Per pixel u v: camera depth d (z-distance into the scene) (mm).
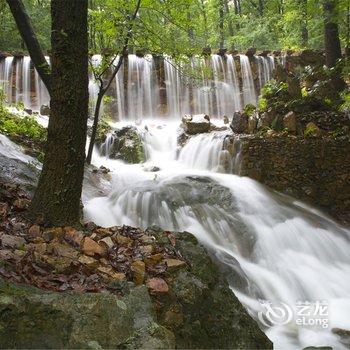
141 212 7223
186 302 3844
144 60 14227
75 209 4566
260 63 15625
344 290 6488
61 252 3869
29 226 4324
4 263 3393
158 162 10320
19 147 7688
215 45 26938
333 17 11594
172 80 14414
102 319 2906
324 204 9156
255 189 8656
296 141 9211
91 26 8984
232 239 7020
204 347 3725
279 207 8297
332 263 7359
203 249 4691
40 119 10961
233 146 9414
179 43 8625
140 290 3418
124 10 8297
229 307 4207
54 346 2713
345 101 10578
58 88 4332
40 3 16438
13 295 2838
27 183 6117
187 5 8367
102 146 10562
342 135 9500
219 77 14984
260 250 6984
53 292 3117
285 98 10406
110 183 8445
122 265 3992
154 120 14094
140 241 4527
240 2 27609
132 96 14000
